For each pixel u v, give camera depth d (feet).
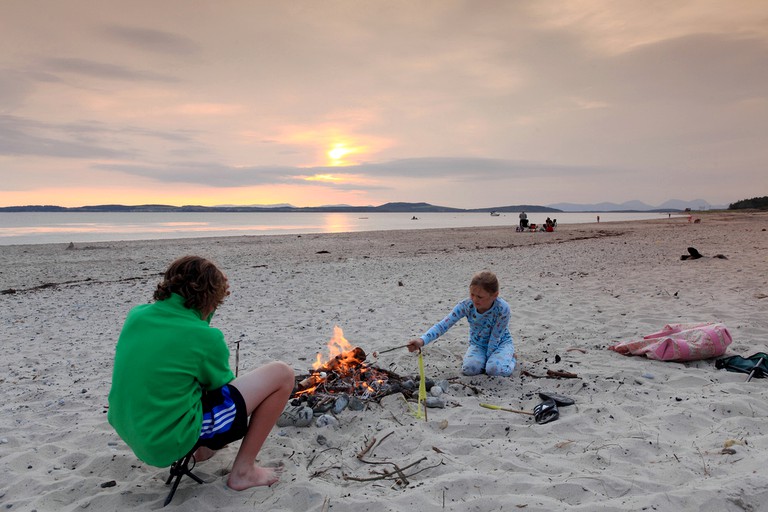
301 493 10.11
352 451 11.98
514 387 15.90
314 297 35.40
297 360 20.12
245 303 33.86
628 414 13.44
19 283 47.88
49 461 11.96
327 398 14.34
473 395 15.48
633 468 10.58
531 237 105.91
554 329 23.57
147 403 9.02
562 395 14.62
